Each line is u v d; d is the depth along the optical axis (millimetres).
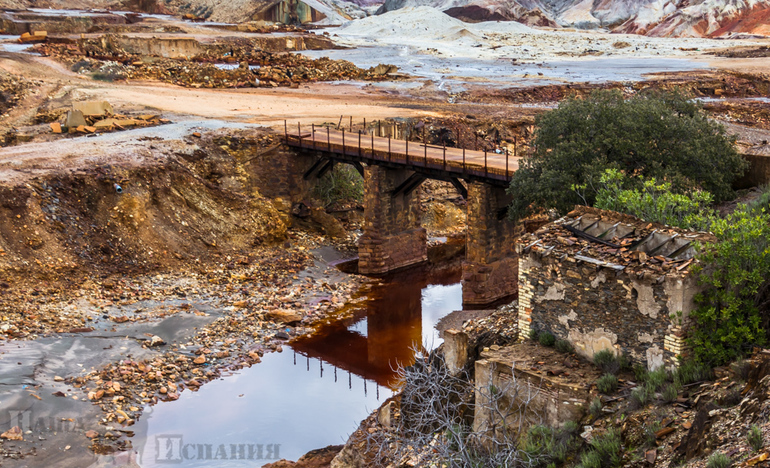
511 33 152000
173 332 32781
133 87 71812
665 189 21312
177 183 44062
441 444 16656
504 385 17281
